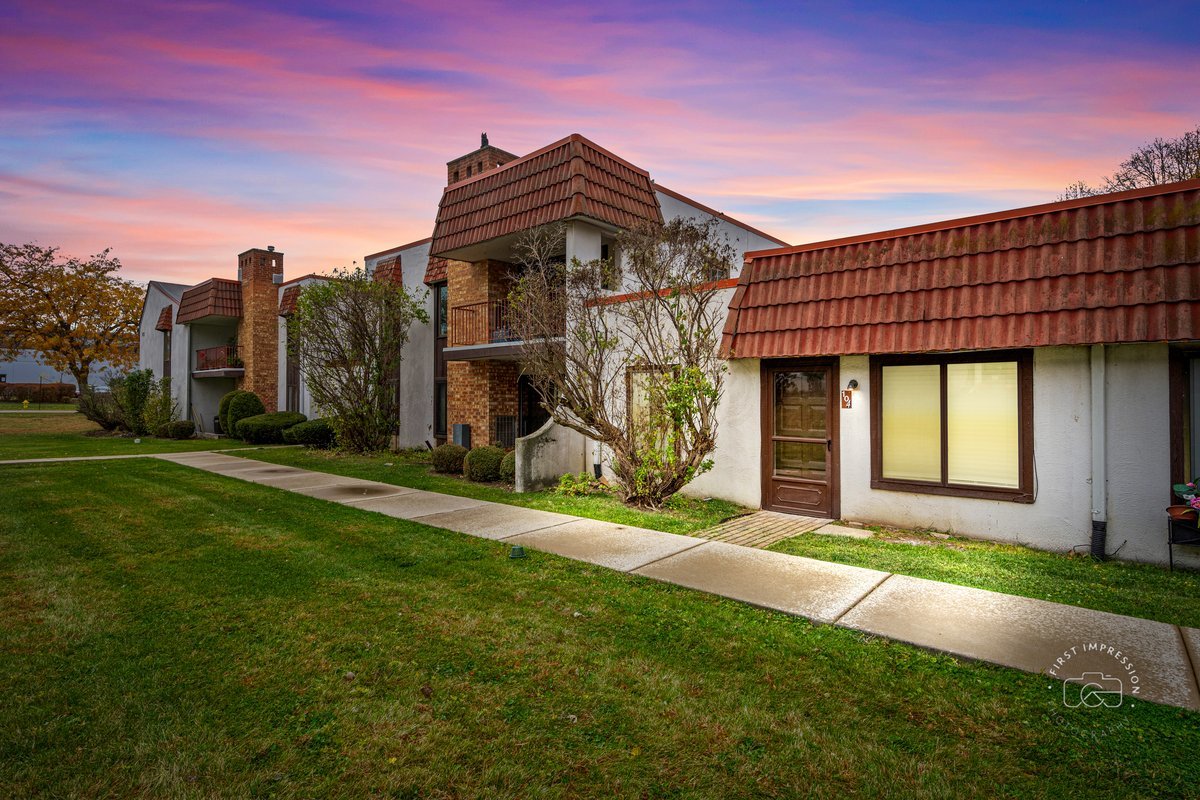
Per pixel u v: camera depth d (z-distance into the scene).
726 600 5.03
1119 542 6.46
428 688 3.56
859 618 4.56
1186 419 6.22
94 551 6.53
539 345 9.89
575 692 3.54
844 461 8.38
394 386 17.98
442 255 14.30
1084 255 6.50
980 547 6.99
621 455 9.24
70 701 3.39
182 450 18.47
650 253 9.25
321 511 8.67
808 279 8.47
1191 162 23.70
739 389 9.41
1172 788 2.61
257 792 2.63
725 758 2.90
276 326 25.05
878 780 2.72
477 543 6.85
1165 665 3.75
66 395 54.34
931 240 7.65
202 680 3.64
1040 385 6.95
